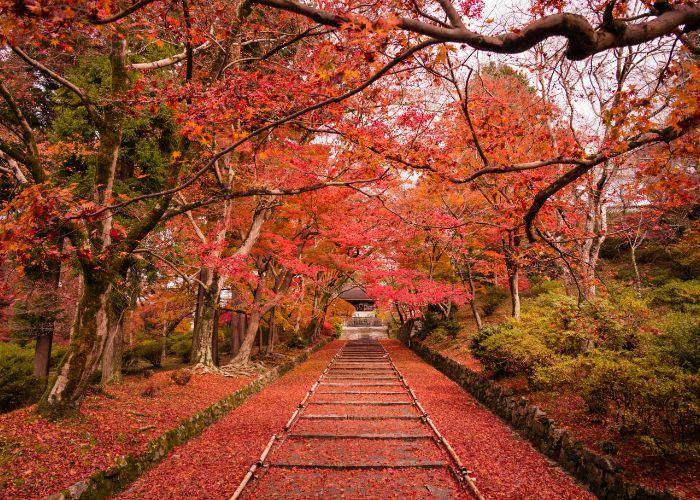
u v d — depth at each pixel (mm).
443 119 6492
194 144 8594
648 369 5523
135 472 5980
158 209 7430
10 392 10711
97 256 6941
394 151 5535
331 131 5793
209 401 9438
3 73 8078
